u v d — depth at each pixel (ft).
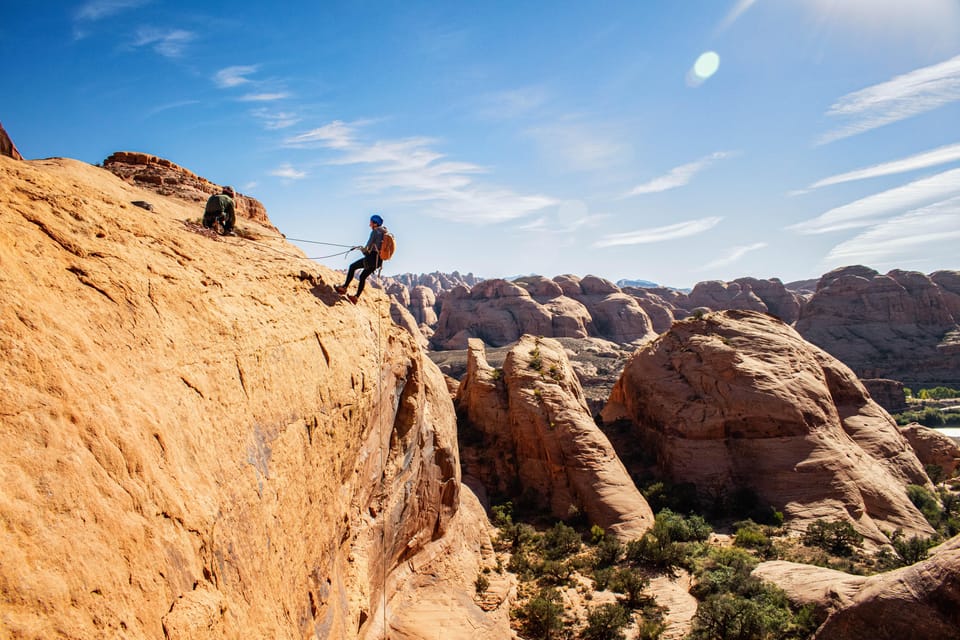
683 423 164.55
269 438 26.03
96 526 13.19
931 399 348.18
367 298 58.08
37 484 12.17
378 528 57.67
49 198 20.30
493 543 120.37
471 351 194.18
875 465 156.87
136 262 22.04
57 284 16.93
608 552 113.60
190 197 64.23
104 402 15.47
